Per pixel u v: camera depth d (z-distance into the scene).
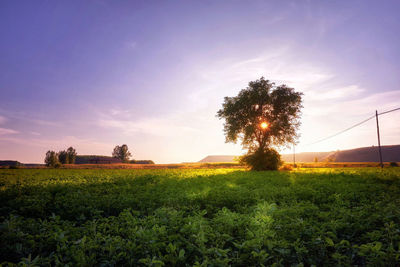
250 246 4.80
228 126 44.88
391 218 6.39
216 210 8.53
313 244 4.99
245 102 42.06
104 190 12.51
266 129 41.81
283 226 5.89
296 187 12.72
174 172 29.31
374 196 9.88
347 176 19.88
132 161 130.62
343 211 6.92
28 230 5.77
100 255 4.64
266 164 38.47
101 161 102.12
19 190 12.10
